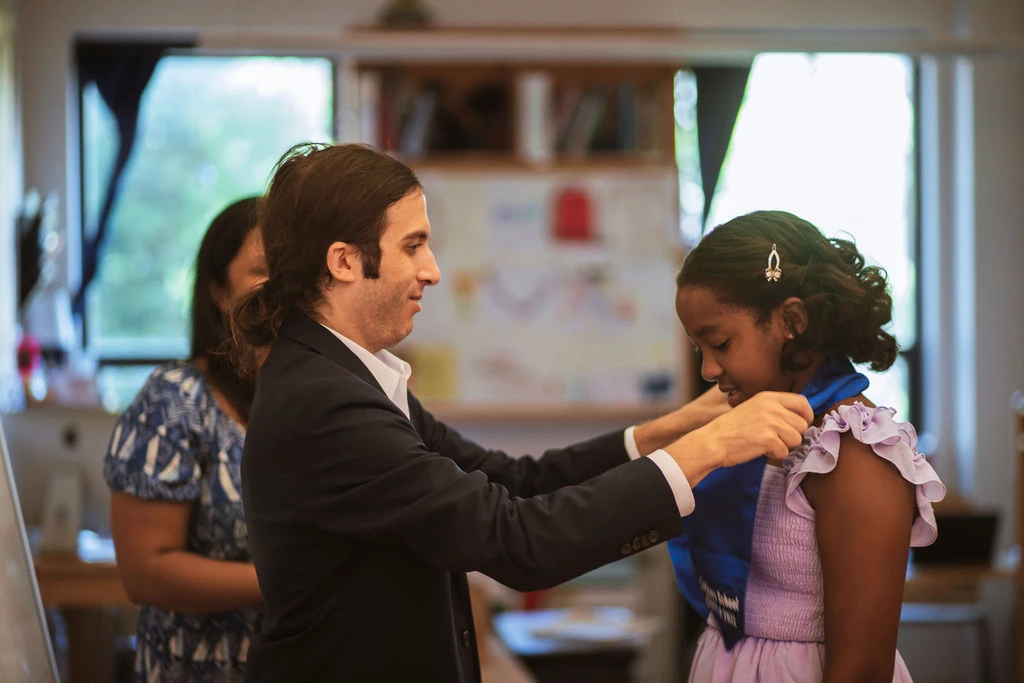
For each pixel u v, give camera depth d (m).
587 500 1.41
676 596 5.10
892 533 1.42
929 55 4.22
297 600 1.48
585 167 5.43
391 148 5.36
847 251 1.61
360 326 1.54
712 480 1.60
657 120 5.45
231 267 2.00
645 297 5.46
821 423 1.53
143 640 2.05
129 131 5.42
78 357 5.06
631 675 4.19
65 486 4.03
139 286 5.51
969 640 5.57
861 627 1.41
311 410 1.44
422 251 1.54
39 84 5.32
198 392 2.03
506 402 5.43
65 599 3.83
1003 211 5.57
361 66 5.38
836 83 5.73
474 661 1.61
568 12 5.54
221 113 5.55
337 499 1.42
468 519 1.39
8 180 4.94
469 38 4.03
